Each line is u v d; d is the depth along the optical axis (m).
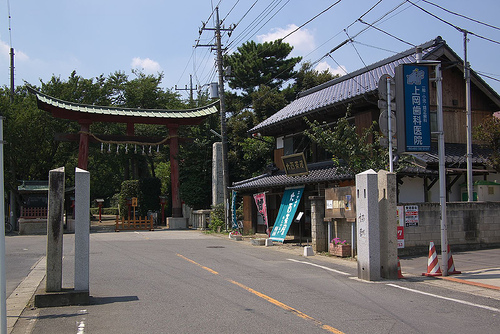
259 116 34.47
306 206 21.20
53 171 7.90
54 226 7.86
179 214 31.14
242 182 25.38
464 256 13.94
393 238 10.41
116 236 23.84
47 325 6.38
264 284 9.42
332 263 13.09
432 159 16.12
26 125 29.25
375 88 16.14
